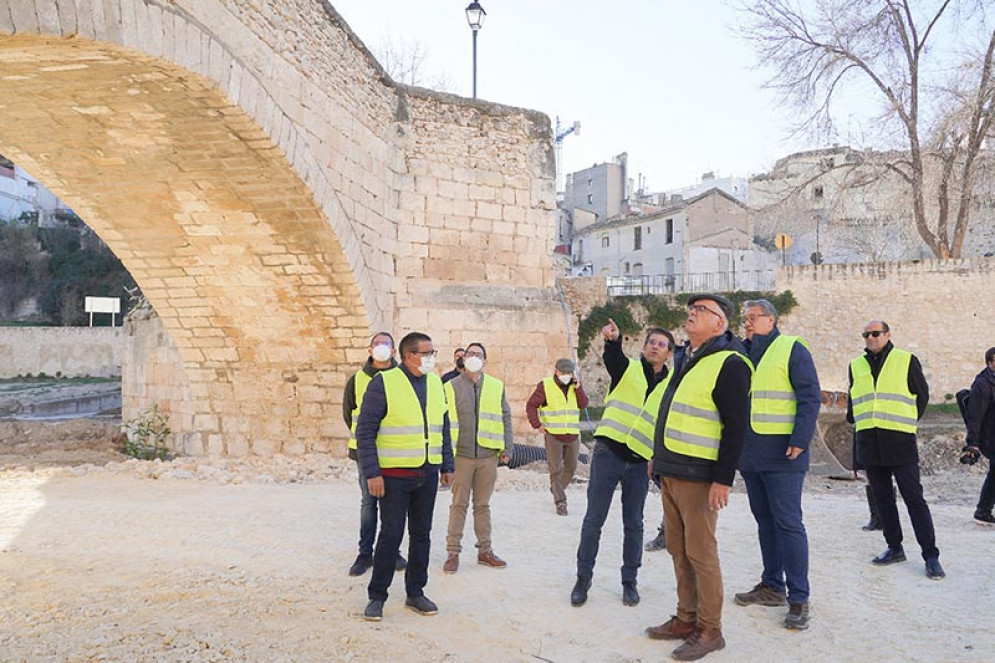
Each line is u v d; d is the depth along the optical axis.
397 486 5.05
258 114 8.72
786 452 5.19
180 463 11.82
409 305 13.52
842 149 28.34
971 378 27.11
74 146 9.30
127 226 11.60
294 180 9.96
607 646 4.70
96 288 46.38
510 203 14.85
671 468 4.55
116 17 6.24
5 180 49.47
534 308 14.85
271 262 11.86
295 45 9.80
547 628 4.97
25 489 9.66
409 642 4.66
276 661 4.29
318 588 5.70
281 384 13.75
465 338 14.02
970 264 27.14
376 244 12.71
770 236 45.72
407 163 13.72
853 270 28.41
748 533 7.93
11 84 7.60
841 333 28.34
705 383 4.48
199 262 12.22
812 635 4.88
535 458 12.59
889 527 6.65
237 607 5.18
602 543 7.41
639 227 46.16
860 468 6.88
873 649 4.65
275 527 7.58
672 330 28.86
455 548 6.23
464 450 6.29
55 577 5.77
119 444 16.88
